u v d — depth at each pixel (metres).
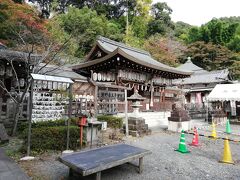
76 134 6.64
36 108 9.30
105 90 11.56
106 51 15.95
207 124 15.45
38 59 10.09
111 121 10.65
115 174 4.65
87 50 26.47
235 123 16.58
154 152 6.71
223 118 16.75
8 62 10.38
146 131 9.79
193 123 15.52
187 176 4.66
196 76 33.97
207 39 46.44
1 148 6.26
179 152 6.83
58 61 14.99
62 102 10.14
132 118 9.54
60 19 23.12
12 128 8.14
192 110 20.16
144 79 17.41
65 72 14.72
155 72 17.67
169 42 43.81
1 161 5.07
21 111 9.18
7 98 10.66
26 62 9.27
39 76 5.69
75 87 14.03
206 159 6.12
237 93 15.72
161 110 18.77
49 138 6.10
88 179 4.30
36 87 10.38
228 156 5.86
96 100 9.83
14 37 13.80
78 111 10.45
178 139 9.02
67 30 22.69
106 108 12.09
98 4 42.38
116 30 36.56
